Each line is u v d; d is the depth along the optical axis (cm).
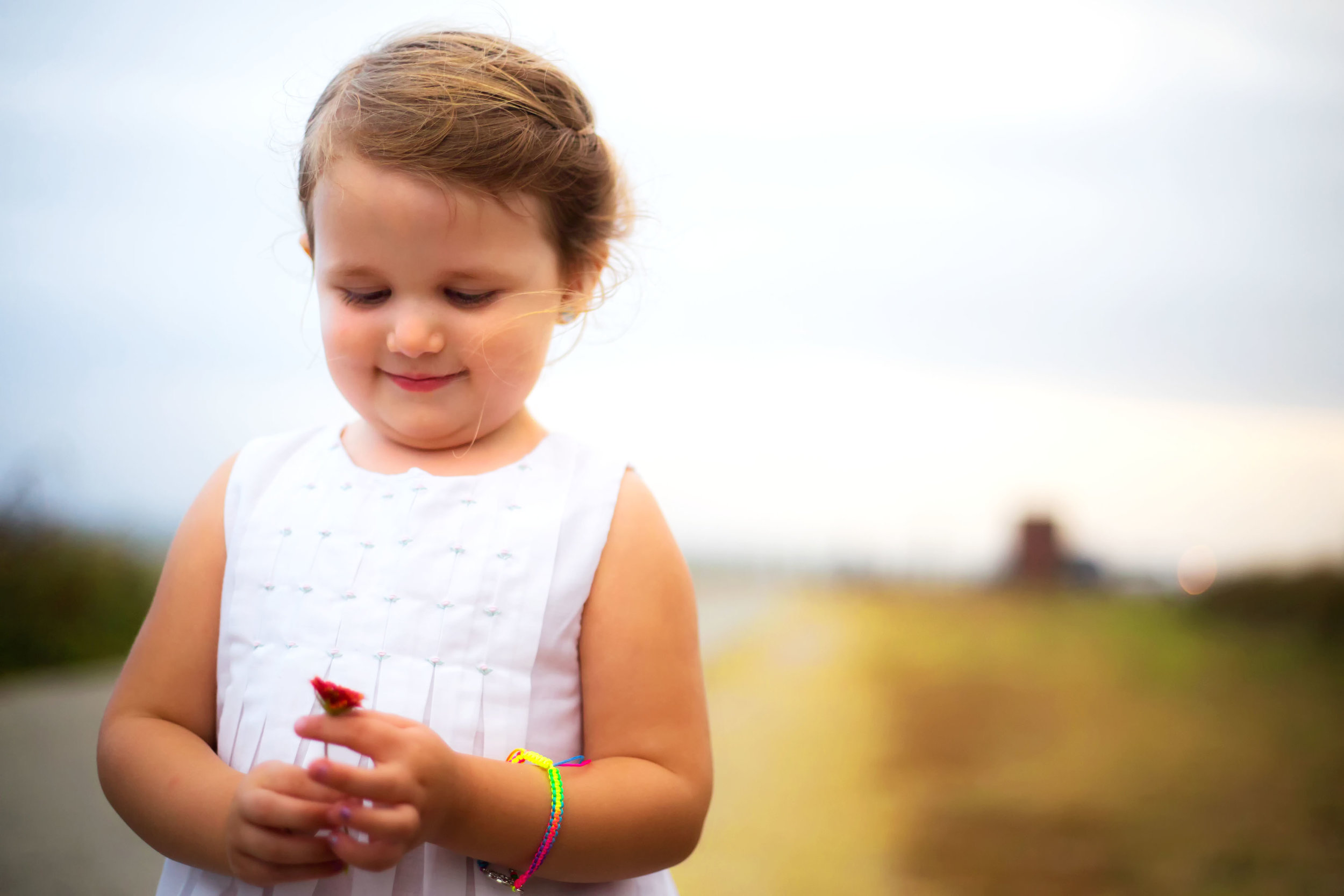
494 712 83
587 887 86
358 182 85
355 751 77
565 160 94
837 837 249
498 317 88
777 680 363
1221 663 393
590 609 89
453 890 81
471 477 92
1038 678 371
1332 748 319
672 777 85
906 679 368
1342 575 436
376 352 89
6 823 226
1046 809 270
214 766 83
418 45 96
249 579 90
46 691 307
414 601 86
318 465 96
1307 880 246
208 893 85
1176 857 251
